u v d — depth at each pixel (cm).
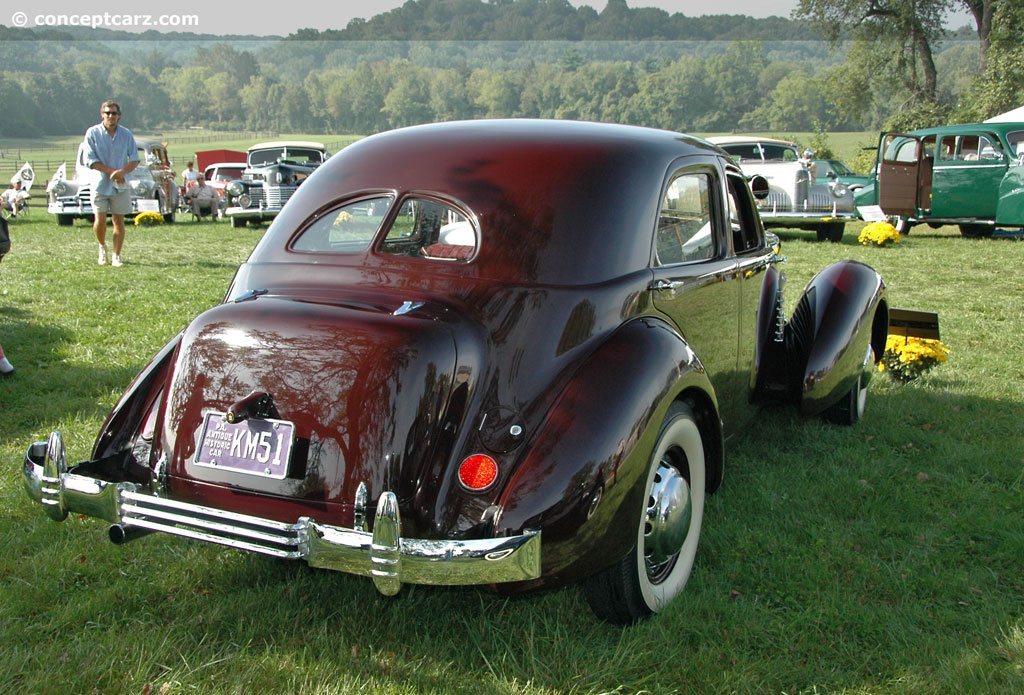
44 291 870
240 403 247
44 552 329
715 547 352
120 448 287
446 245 296
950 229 1956
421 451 245
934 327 600
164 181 2075
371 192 310
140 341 672
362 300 275
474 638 282
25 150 11419
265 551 244
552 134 324
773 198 1584
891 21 3922
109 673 255
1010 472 436
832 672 269
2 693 245
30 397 523
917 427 513
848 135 9431
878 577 328
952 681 260
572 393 262
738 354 391
